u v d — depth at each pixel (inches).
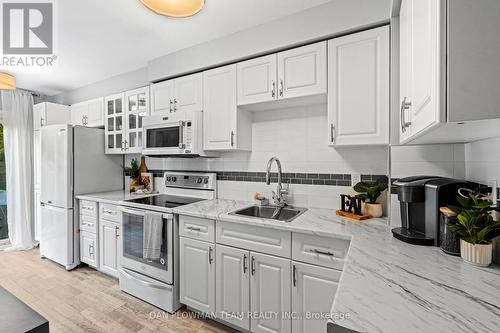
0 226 138.3
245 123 87.8
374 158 72.1
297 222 61.6
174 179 108.5
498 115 23.7
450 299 27.1
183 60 93.3
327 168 78.7
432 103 27.3
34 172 137.4
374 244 45.9
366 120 61.8
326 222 61.6
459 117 24.7
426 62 30.2
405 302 26.6
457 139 44.0
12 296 28.8
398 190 49.6
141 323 72.7
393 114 57.1
